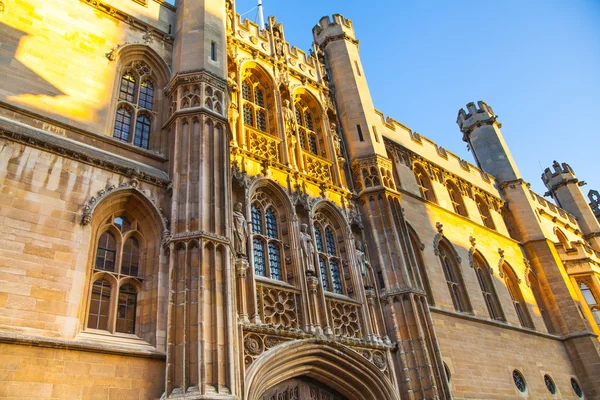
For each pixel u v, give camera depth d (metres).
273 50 26.94
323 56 31.23
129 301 14.97
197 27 21.06
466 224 31.92
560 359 30.69
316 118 27.42
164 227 15.95
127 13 20.80
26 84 16.12
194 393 12.76
